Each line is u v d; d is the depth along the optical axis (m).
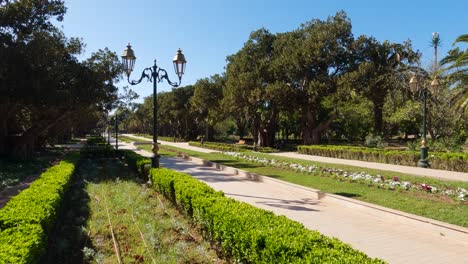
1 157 19.73
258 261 3.74
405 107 27.06
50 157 23.22
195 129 62.09
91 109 25.89
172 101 59.34
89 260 4.91
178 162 20.50
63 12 19.08
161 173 9.15
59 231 6.15
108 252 5.21
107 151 21.56
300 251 3.30
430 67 27.92
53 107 19.25
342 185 10.67
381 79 27.52
